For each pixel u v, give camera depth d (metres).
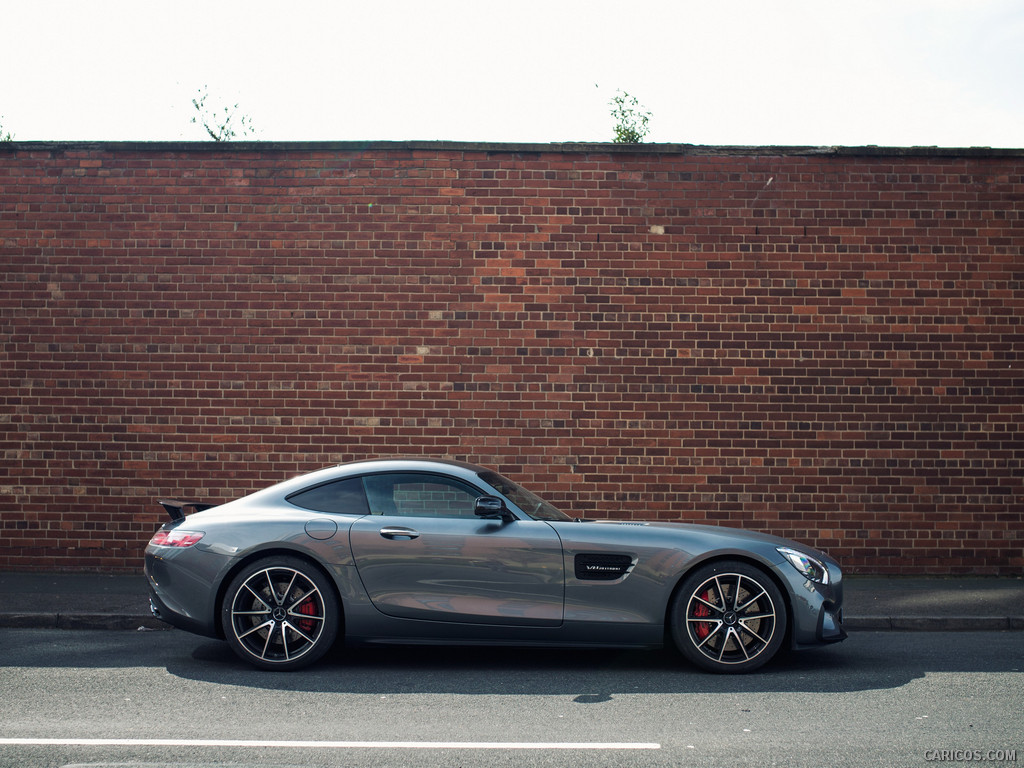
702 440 10.41
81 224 10.52
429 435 10.40
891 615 8.09
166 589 6.35
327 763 4.27
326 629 6.19
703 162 10.55
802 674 6.21
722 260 10.50
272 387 10.45
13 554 10.35
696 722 5.00
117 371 10.45
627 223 10.53
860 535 10.34
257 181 10.56
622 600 6.18
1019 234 10.51
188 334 10.47
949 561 10.33
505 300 10.48
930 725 4.93
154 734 4.73
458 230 10.52
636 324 10.47
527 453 10.40
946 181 10.54
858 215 10.52
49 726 4.87
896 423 10.42
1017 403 10.43
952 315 10.48
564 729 4.86
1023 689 5.77
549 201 10.53
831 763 4.30
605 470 10.38
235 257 10.52
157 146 10.52
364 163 10.56
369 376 10.45
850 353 10.45
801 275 10.48
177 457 10.41
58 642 7.25
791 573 6.22
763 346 10.46
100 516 10.37
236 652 6.23
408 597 6.20
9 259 10.52
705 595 6.25
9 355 10.45
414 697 5.57
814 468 10.38
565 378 10.44
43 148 10.55
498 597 6.19
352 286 10.50
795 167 10.55
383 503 6.44
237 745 4.54
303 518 6.35
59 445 10.40
